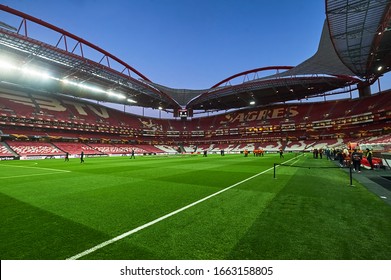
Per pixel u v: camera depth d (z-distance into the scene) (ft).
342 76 178.09
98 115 231.09
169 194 24.47
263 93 234.17
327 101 228.43
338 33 95.30
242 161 83.05
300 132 220.84
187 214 16.79
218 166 61.93
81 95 218.59
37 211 17.84
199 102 267.59
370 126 176.04
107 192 25.81
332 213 16.66
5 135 146.51
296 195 23.15
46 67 142.10
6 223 14.87
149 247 11.20
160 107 289.94
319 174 40.34
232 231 13.17
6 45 111.14
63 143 174.60
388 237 12.12
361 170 46.01
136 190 26.99
